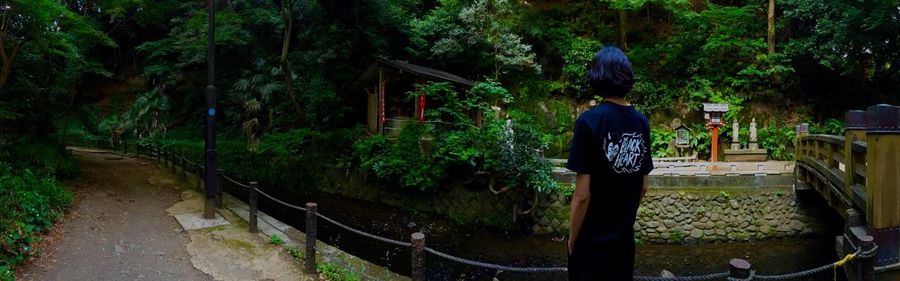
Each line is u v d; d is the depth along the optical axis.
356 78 15.80
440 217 11.28
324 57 15.16
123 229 7.00
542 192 9.92
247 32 17.23
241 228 7.34
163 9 12.73
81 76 13.02
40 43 8.66
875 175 4.25
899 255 4.18
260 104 18.17
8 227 5.33
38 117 11.02
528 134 10.14
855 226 4.89
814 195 9.76
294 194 14.07
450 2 16.44
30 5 7.69
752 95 15.65
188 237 6.77
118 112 23.64
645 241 9.52
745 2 17.28
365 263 6.15
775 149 14.45
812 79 15.95
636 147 2.05
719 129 15.08
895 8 11.33
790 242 9.45
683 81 16.22
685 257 8.70
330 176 14.16
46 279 4.92
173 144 18.89
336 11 15.02
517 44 15.37
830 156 7.12
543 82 16.56
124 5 11.47
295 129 16.22
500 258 8.69
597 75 2.08
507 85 16.61
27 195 6.57
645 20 17.67
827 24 13.15
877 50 13.00
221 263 5.80
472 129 11.12
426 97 13.88
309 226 5.61
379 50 15.90
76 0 11.12
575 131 2.04
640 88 15.95
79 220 7.20
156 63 21.75
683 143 13.90
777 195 9.80
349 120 16.36
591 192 2.02
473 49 16.31
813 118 15.65
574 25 17.67
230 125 19.80
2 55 8.38
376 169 11.78
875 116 4.27
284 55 16.09
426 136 11.65
